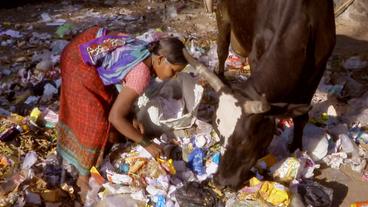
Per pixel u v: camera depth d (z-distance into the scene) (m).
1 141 4.61
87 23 8.08
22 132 4.73
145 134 4.73
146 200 3.98
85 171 4.11
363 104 5.63
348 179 4.55
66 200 4.07
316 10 4.18
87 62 3.89
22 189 3.98
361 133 5.10
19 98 5.63
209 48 7.05
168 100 4.90
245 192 3.98
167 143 4.60
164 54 3.69
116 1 9.21
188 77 4.97
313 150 4.68
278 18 4.21
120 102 3.80
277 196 3.93
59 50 6.82
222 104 3.65
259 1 4.52
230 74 6.25
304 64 4.05
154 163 4.16
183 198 3.93
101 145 4.09
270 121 3.71
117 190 4.04
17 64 6.50
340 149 4.84
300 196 4.06
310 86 4.45
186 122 4.71
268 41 4.32
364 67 6.64
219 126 3.71
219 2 5.38
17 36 7.48
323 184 4.49
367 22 7.78
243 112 3.56
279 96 3.94
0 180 4.20
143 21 8.25
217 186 3.87
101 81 3.96
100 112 4.01
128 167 4.24
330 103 5.58
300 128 4.52
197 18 8.38
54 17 8.36
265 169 4.33
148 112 4.71
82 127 4.02
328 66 6.64
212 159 4.37
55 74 6.09
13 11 8.70
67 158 4.19
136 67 3.76
